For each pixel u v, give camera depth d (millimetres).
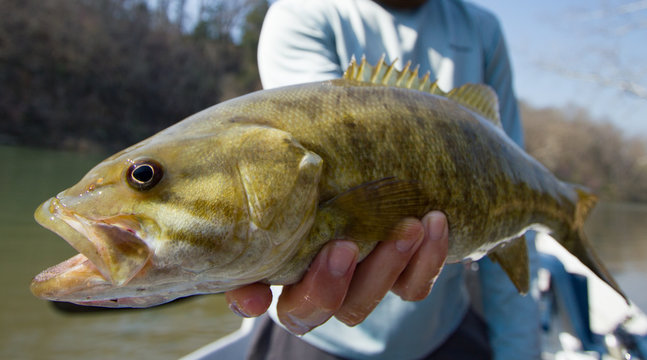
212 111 265
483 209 314
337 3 428
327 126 266
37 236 2297
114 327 1368
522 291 368
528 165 358
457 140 304
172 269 234
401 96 294
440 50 457
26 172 4141
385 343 431
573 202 397
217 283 249
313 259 263
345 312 289
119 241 224
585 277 798
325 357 442
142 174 232
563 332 791
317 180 254
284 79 378
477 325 518
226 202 238
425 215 281
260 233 243
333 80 290
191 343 1283
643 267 2750
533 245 493
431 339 451
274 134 252
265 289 268
